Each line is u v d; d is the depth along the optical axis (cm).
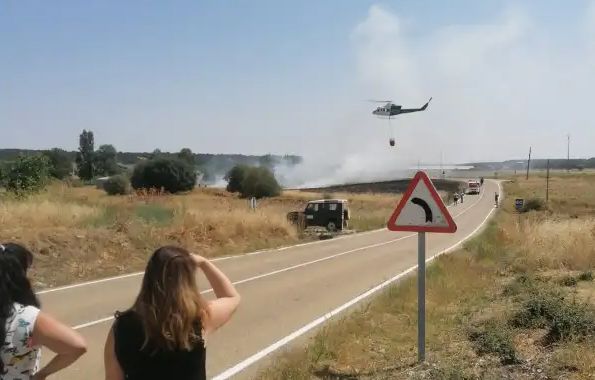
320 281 1464
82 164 11031
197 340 291
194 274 299
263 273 1598
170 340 278
